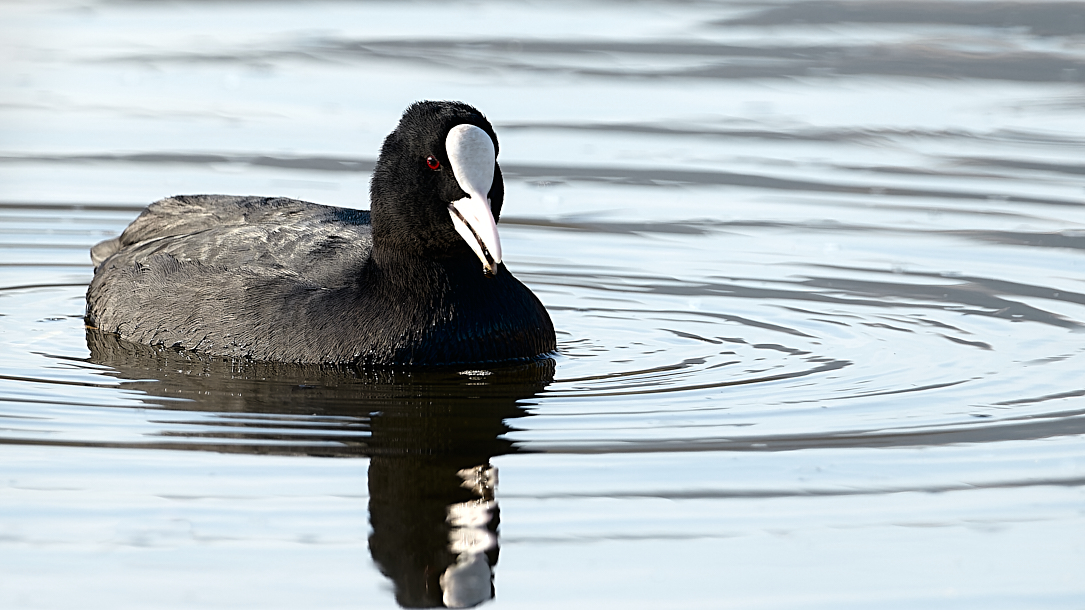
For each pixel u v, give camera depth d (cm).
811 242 1694
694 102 2409
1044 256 1619
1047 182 1953
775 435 1013
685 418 1052
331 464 945
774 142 2175
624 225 1773
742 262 1611
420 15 3167
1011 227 1745
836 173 2014
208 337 1202
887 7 3219
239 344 1186
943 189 1928
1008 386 1141
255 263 1234
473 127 1122
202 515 861
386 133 2178
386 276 1164
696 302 1446
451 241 1141
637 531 850
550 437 1004
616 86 2514
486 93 2436
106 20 3081
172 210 1362
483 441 994
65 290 1467
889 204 1856
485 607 761
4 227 1716
